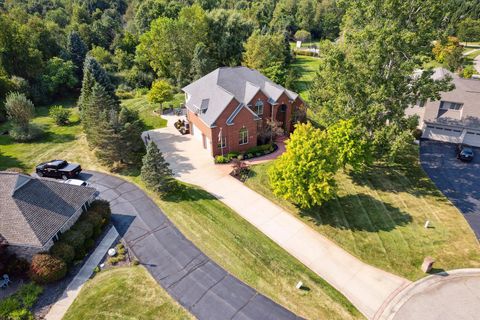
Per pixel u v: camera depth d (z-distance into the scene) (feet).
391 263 75.97
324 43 133.90
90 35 268.62
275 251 78.23
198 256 75.51
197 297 65.21
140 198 95.96
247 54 213.46
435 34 93.91
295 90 193.47
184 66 214.48
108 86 152.97
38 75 192.24
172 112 162.71
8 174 74.49
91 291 66.08
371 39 101.09
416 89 104.37
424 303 66.08
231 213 91.40
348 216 91.66
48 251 69.41
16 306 61.57
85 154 121.70
